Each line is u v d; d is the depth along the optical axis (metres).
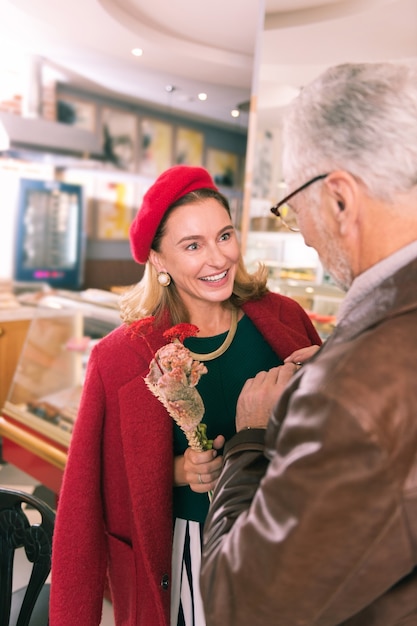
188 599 1.25
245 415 0.88
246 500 0.74
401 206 0.66
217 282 1.17
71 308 3.03
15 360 3.91
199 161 7.52
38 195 5.49
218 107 6.64
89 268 6.30
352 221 0.69
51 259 5.75
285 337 1.26
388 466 0.56
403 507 0.57
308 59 2.08
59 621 1.17
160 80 5.57
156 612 1.21
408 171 0.65
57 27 4.13
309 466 0.58
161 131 6.94
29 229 5.50
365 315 0.65
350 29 1.97
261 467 0.79
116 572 1.27
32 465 2.58
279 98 2.21
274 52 2.13
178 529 1.26
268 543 0.61
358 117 0.66
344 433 0.56
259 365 1.27
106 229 6.56
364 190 0.67
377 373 0.58
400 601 0.65
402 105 0.65
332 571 0.58
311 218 0.75
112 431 1.22
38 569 1.33
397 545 0.58
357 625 0.68
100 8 3.56
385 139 0.65
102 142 6.32
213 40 4.34
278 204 0.79
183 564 1.25
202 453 1.08
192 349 1.25
